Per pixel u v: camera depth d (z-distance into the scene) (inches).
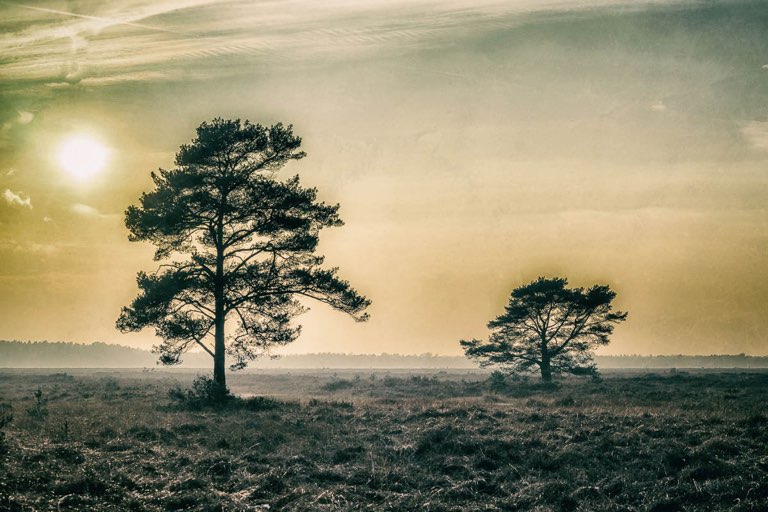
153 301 1171.9
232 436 710.5
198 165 1258.6
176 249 1270.9
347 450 660.1
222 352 1219.9
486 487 557.6
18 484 482.0
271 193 1247.5
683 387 1646.2
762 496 518.3
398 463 622.5
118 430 723.4
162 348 1211.2
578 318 2151.8
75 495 474.0
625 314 2154.3
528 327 2197.3
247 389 1927.9
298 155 1307.8
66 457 576.1
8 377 2442.2
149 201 1216.2
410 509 500.1
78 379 2349.9
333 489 538.6
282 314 1266.0
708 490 533.0
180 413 932.6
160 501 492.1
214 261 1246.9
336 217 1312.7
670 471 590.6
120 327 1191.6
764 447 653.3
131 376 2962.6
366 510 494.9
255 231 1263.5
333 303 1279.5
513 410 935.7
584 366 2197.3
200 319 1208.8
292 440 703.1
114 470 547.8
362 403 1093.8
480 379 2652.6
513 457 641.6
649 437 704.4
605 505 514.0
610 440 689.6
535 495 534.9
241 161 1286.9
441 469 607.2
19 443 612.4
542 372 2164.1
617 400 1170.0
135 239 1234.0
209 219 1241.4
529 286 2164.1
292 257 1290.6
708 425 768.3
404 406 1005.2
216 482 548.1
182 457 613.3
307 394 1636.3
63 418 820.0
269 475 560.7
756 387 1625.2
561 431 742.5
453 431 723.4
